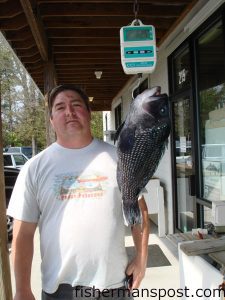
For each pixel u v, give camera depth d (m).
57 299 1.84
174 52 5.37
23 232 1.88
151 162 1.41
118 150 1.45
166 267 4.46
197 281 2.40
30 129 26.97
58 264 1.82
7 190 6.94
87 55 6.45
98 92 11.14
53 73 5.64
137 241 1.94
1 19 4.44
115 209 1.82
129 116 1.39
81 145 1.89
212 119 4.27
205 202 4.35
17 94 26.75
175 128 5.62
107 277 1.79
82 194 1.82
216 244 2.52
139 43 2.11
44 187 1.84
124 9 4.31
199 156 4.66
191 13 4.37
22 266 1.87
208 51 4.27
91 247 1.79
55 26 4.76
